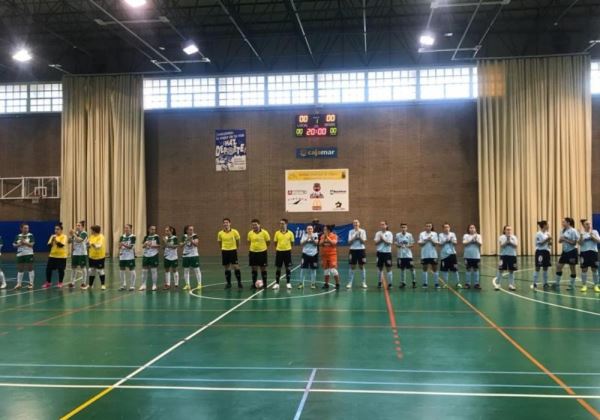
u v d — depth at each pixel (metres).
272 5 23.52
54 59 27.59
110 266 21.92
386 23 25.45
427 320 9.62
